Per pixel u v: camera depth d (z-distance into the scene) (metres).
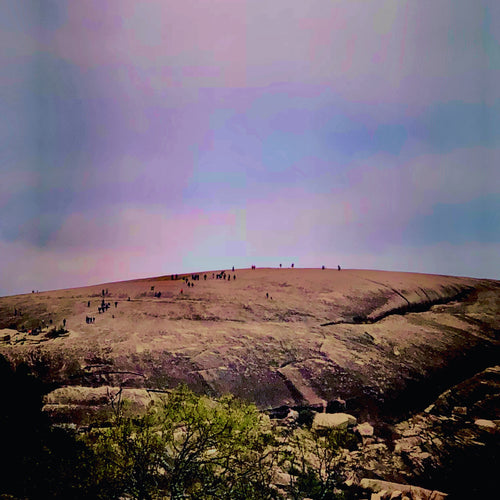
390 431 20.19
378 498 13.61
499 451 17.84
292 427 18.69
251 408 10.83
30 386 12.14
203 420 10.16
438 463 17.02
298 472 12.84
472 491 14.95
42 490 8.59
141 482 9.02
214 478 9.78
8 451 9.30
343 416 20.19
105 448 9.19
